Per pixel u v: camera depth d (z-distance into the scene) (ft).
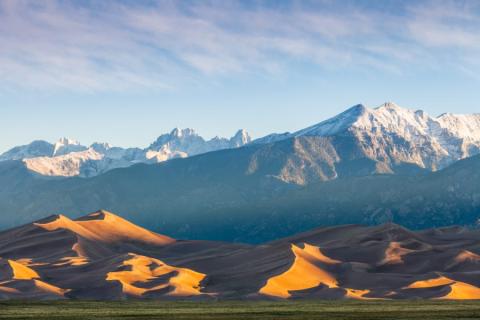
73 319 467.52
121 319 471.62
